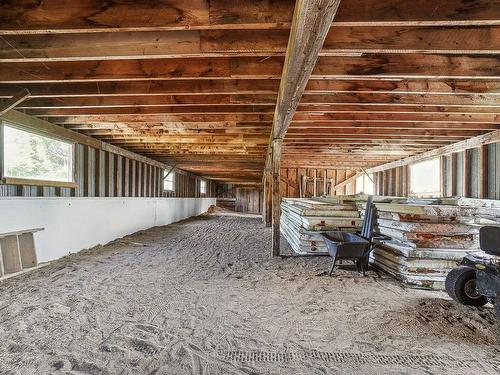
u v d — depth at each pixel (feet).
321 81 11.43
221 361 6.53
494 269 8.45
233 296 10.52
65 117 15.96
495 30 7.98
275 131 15.43
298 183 40.09
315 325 8.35
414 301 10.29
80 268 13.99
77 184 18.44
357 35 8.00
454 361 6.66
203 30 8.20
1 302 9.62
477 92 11.44
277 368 6.31
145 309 9.23
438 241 12.04
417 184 30.17
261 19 6.89
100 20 7.04
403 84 11.37
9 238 12.84
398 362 6.60
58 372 6.07
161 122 16.28
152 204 30.40
